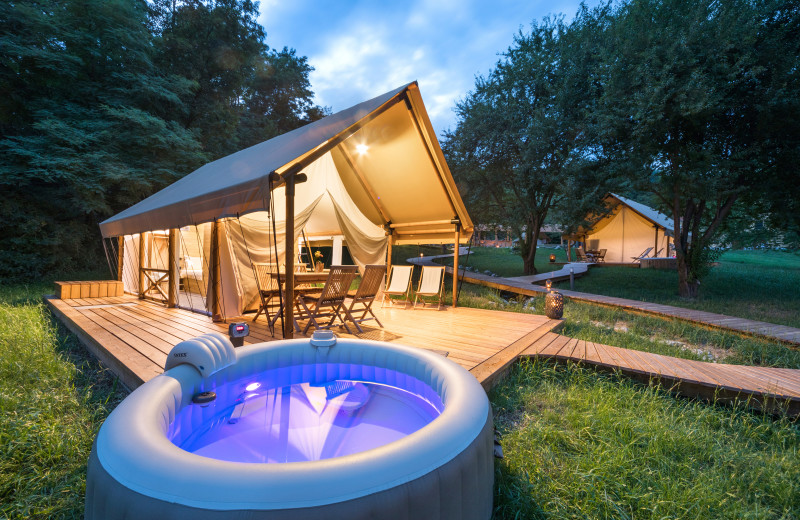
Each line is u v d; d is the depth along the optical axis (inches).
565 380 154.7
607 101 397.1
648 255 718.5
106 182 466.9
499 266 799.1
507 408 126.8
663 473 92.1
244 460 72.7
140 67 536.7
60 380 135.3
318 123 239.1
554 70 520.4
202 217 180.1
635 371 151.0
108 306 272.2
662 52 359.3
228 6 693.9
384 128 242.2
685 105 333.7
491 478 67.5
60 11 480.7
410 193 299.1
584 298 364.8
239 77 708.7
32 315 230.1
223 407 94.9
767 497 87.5
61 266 488.7
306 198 280.5
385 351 113.7
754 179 386.9
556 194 598.5
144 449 52.7
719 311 341.7
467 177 606.9
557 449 99.9
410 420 88.9
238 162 248.5
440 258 940.6
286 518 42.9
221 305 225.8
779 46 332.8
